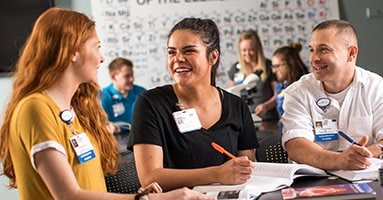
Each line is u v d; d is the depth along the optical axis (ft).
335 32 7.29
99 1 13.60
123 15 13.66
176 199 5.20
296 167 5.97
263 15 13.82
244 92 13.70
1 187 13.24
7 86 13.25
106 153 6.40
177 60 6.54
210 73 6.88
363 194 5.09
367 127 7.57
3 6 13.16
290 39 13.84
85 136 5.90
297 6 13.85
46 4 13.26
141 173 6.35
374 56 13.93
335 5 13.89
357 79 7.55
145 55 13.75
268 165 6.19
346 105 7.57
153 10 13.70
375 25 13.91
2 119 5.71
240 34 13.79
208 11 13.76
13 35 13.19
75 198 5.26
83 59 5.65
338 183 5.74
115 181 7.66
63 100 5.77
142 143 6.50
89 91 6.27
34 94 5.55
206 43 6.60
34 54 5.61
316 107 7.62
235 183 5.78
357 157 6.12
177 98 6.83
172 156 6.64
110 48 13.69
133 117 6.73
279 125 12.39
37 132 5.34
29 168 5.46
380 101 7.59
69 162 5.70
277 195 5.42
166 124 6.65
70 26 5.56
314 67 7.38
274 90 13.73
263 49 13.76
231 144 6.86
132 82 13.57
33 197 5.50
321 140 7.54
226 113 6.95
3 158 5.74
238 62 13.80
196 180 5.97
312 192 5.26
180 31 6.56
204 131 6.72
